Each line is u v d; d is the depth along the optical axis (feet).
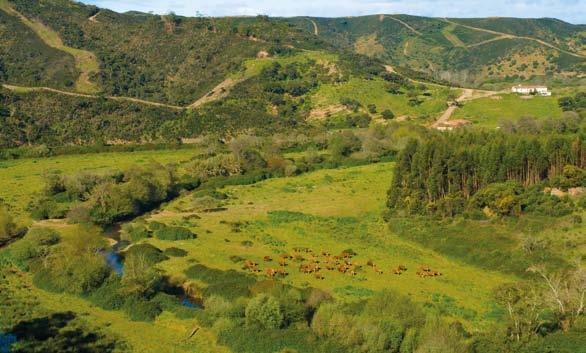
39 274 268.00
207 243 326.24
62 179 436.35
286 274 278.46
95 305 244.01
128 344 211.20
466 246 318.65
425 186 396.78
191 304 252.42
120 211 384.68
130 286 246.88
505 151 390.01
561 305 221.87
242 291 248.32
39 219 374.43
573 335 207.92
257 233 350.23
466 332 215.72
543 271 265.34
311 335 207.72
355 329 203.92
